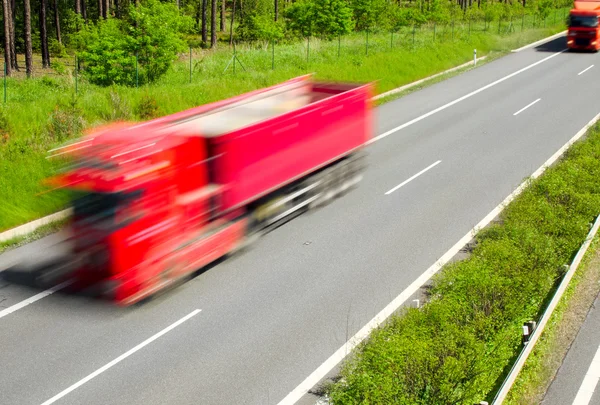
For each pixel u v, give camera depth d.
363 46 39.75
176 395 10.88
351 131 19.47
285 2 70.31
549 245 14.90
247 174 15.14
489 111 28.94
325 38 46.72
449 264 14.47
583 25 42.56
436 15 55.69
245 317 13.17
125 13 51.84
